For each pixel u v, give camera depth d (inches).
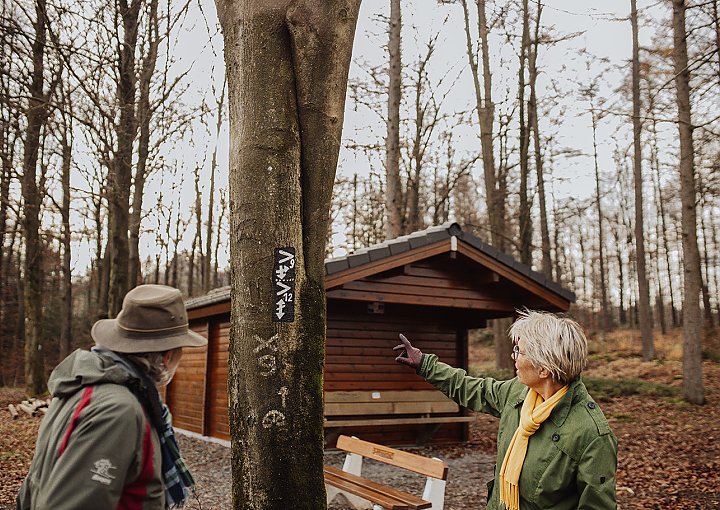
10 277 1273.4
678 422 508.4
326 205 128.0
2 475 324.8
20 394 810.2
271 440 116.1
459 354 480.1
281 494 115.0
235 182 124.3
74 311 1668.3
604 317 1433.3
